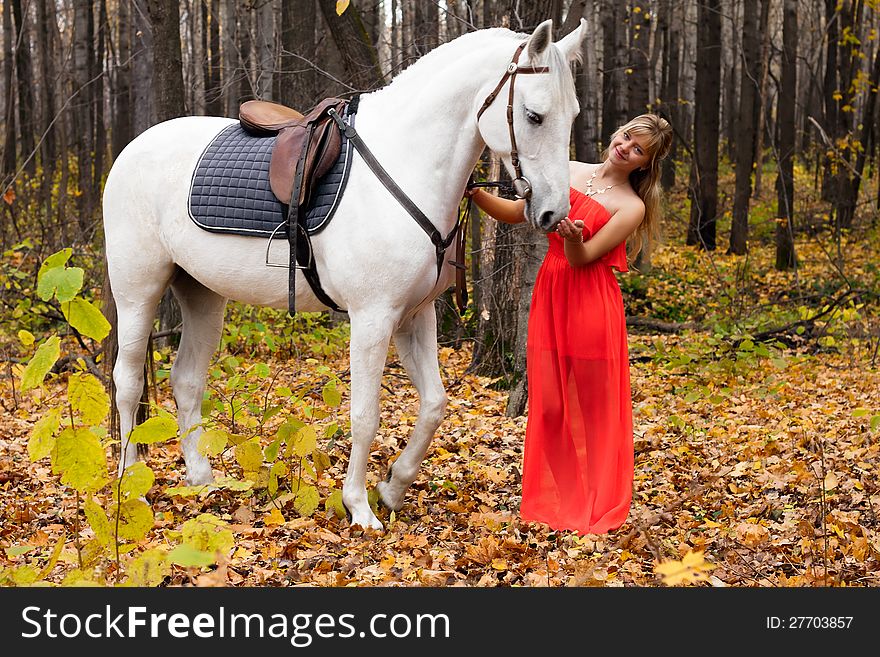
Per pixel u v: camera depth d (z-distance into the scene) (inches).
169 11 306.3
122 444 174.9
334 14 337.4
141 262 173.5
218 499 174.7
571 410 150.8
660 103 749.9
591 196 148.6
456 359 357.7
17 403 257.4
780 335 384.2
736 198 662.5
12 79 689.0
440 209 150.1
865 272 548.1
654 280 529.0
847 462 202.8
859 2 709.9
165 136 172.7
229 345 332.2
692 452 216.5
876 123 931.3
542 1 257.1
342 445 215.5
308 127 157.1
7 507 172.4
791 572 142.4
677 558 143.4
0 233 438.3
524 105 136.9
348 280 150.9
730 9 918.4
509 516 166.7
